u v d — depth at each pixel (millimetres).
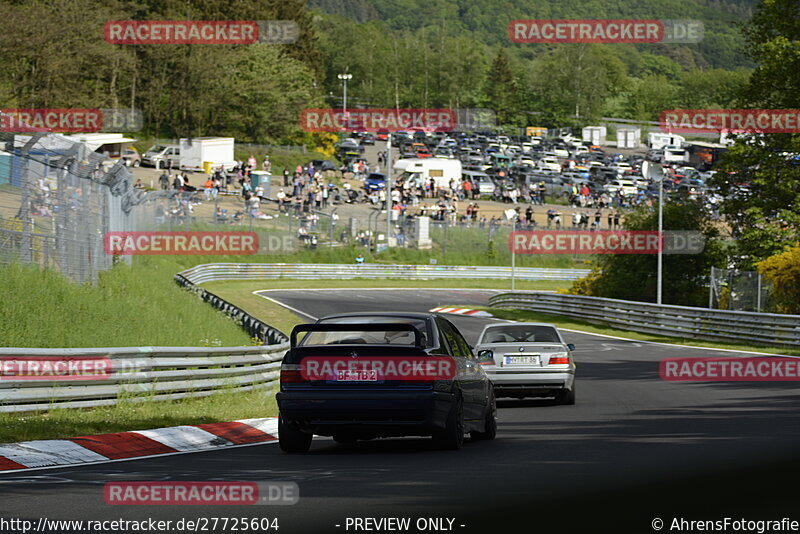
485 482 21797
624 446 28609
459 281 175625
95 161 63438
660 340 91375
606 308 105750
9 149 52281
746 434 31344
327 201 199500
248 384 48281
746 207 124438
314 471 24141
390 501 19547
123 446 29500
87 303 55750
